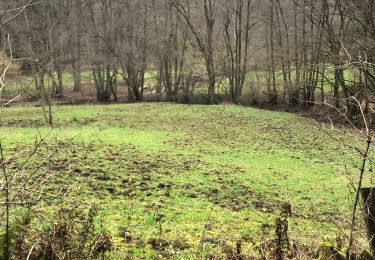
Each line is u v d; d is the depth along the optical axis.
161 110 41.09
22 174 5.86
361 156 6.03
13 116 36.75
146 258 7.15
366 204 5.82
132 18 55.53
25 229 5.57
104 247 6.00
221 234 9.17
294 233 8.78
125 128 29.06
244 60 49.66
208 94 49.97
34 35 50.16
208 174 16.00
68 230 5.77
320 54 35.25
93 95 61.09
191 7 55.31
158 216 10.21
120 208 10.53
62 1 57.19
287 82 44.47
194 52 53.47
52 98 52.25
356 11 32.62
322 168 18.80
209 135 27.05
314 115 37.62
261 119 35.62
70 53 59.91
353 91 26.34
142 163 16.86
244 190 14.16
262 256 6.13
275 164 19.27
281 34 48.50
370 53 25.50
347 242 6.43
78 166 14.88
